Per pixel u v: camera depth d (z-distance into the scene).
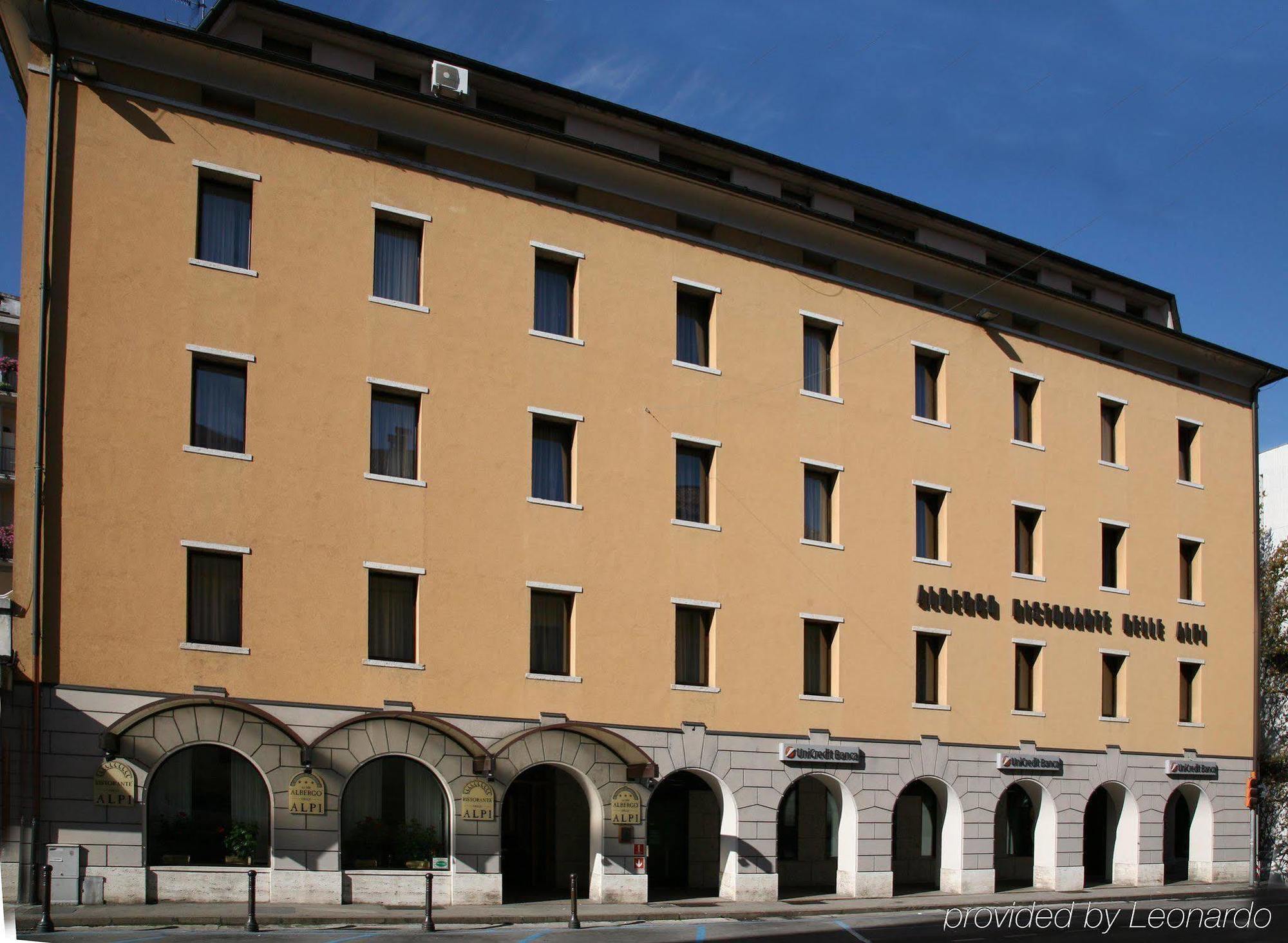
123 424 27.34
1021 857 44.50
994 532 40.31
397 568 29.86
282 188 29.64
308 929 25.05
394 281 31.05
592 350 33.22
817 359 37.59
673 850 37.81
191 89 28.97
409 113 31.09
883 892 36.12
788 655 35.31
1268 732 49.25
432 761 29.70
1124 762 42.47
